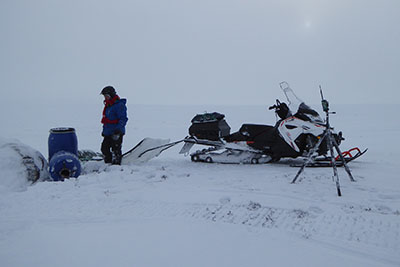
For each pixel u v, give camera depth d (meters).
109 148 7.69
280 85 7.73
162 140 8.16
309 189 5.30
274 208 4.47
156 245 3.43
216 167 7.54
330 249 3.34
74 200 4.98
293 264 3.05
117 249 3.35
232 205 4.63
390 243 3.46
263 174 6.54
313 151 5.66
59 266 3.04
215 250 3.31
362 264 3.06
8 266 3.05
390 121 21.42
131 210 4.57
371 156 8.88
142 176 6.41
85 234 3.72
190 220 4.12
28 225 4.03
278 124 7.48
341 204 4.58
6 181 5.90
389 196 4.90
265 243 3.46
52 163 6.45
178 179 6.29
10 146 6.48
